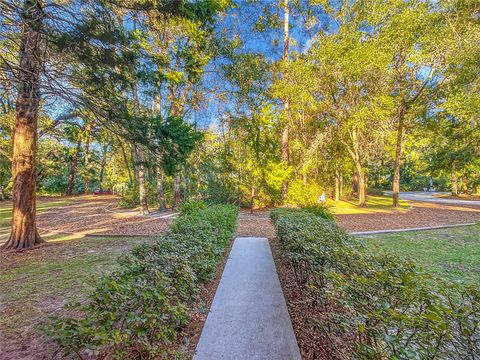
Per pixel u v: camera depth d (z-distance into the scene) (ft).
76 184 95.66
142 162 19.36
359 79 43.70
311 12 50.06
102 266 16.30
